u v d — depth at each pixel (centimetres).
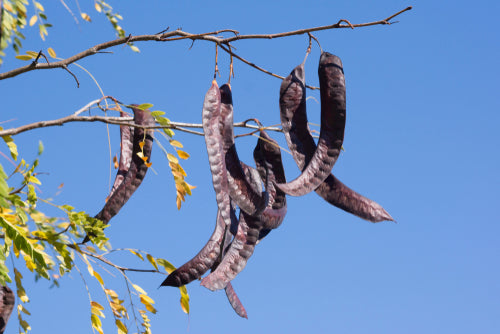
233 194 340
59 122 373
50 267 337
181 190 407
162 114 393
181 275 355
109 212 391
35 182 334
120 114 432
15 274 360
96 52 388
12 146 382
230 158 346
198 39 385
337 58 369
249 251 360
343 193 365
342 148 366
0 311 344
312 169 352
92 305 390
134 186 398
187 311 397
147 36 389
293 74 380
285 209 392
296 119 373
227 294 389
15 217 323
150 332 402
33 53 385
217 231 366
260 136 395
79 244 363
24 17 329
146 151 400
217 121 343
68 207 343
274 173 397
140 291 398
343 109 359
